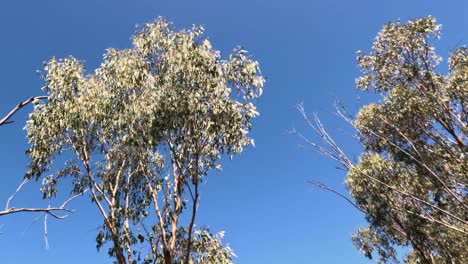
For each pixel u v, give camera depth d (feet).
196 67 46.98
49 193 52.26
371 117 50.16
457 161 47.52
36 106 50.11
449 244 61.00
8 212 12.62
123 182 56.65
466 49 53.31
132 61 51.08
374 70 55.52
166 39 52.60
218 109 45.37
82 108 48.91
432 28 53.01
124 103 49.57
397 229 65.62
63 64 51.52
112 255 50.14
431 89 51.21
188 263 48.88
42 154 49.90
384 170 55.47
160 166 56.90
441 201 48.42
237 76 49.42
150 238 51.49
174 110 45.47
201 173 52.29
